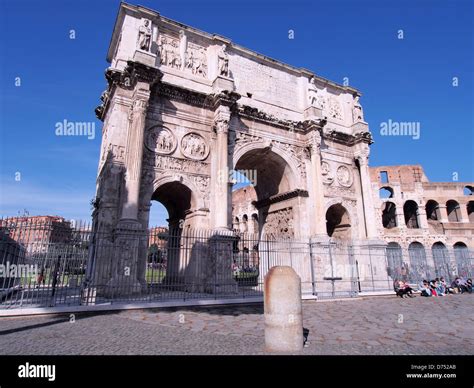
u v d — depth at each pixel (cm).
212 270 1967
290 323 799
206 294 1898
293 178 2733
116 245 1691
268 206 3066
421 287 2528
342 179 3009
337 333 1005
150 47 2133
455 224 5453
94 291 1534
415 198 5534
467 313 1464
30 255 1466
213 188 2247
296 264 2550
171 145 2172
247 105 2538
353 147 3153
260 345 837
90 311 1317
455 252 3312
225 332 998
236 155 2444
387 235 5203
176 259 2286
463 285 2708
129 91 2111
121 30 2319
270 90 2812
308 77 3081
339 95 3328
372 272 2547
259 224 3173
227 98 2300
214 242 1997
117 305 1376
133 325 1092
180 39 2438
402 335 984
